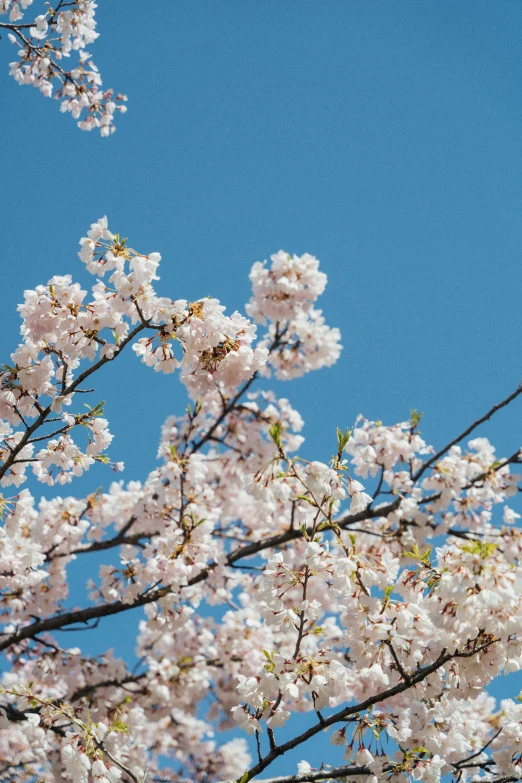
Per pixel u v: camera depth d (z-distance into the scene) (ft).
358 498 16.01
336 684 14.73
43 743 18.51
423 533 23.17
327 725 15.16
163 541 24.67
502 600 13.75
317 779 16.34
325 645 29.22
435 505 23.04
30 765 29.60
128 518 31.68
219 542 30.14
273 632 32.68
